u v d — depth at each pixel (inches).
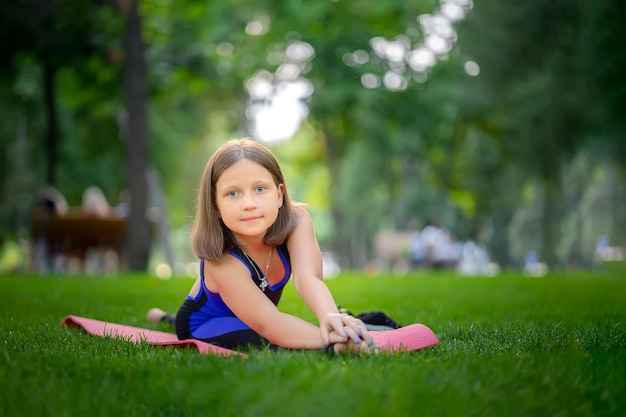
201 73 721.6
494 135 850.8
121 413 97.9
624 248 1038.4
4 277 452.1
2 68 645.9
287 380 104.8
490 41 596.7
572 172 996.6
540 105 646.5
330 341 130.0
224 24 781.3
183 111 1066.1
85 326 171.8
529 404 99.0
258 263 146.6
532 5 540.1
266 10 792.9
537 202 1050.7
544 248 901.8
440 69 843.4
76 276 471.2
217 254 142.0
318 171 1603.1
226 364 116.5
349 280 441.4
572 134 676.7
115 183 1026.1
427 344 141.6
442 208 1175.0
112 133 916.6
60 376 114.2
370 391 98.6
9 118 933.2
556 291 323.6
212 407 98.6
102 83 734.5
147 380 108.3
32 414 96.3
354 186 1325.0
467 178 1064.8
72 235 638.5
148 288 357.7
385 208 1513.3
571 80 592.7
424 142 942.4
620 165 791.1
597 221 1127.6
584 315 208.8
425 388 101.5
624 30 513.3
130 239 598.2
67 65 656.4
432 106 844.6
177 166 1124.5
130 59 599.8
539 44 561.0
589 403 101.3
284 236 144.7
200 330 153.1
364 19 812.6
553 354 127.2
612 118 621.9
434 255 964.0
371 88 832.9
